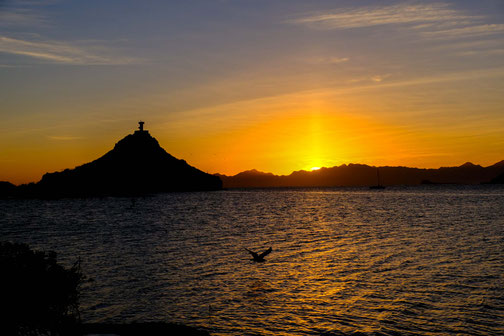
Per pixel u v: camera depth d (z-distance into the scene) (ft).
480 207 427.74
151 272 121.90
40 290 57.41
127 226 290.97
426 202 559.79
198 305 89.56
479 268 120.16
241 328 75.82
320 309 85.61
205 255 152.66
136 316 82.69
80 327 63.98
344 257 143.33
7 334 56.08
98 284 107.45
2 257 57.88
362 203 577.84
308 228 252.62
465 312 81.76
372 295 94.43
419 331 72.74
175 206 605.31
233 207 545.85
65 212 497.05
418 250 154.71
